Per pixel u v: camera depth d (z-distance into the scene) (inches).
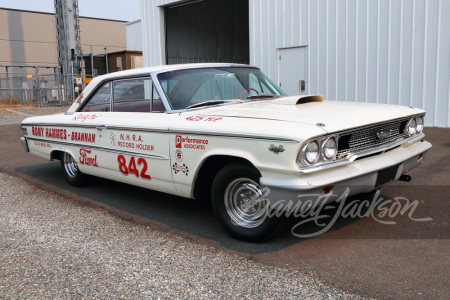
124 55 999.0
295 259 107.0
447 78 301.4
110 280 99.3
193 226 136.6
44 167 245.3
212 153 118.0
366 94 343.9
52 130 190.2
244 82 158.7
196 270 103.2
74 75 933.8
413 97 320.2
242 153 110.7
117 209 157.9
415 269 98.1
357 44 343.0
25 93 930.7
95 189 190.1
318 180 101.3
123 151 151.1
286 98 140.8
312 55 372.5
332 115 114.4
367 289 89.9
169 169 134.0
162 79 145.0
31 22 1275.8
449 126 306.3
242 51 703.1
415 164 136.1
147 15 542.3
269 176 105.6
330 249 112.4
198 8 604.4
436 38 302.2
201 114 129.7
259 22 409.7
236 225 121.3
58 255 115.0
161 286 95.6
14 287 97.0
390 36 324.2
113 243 123.2
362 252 109.4
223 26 657.6
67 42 995.9
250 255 110.9
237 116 119.7
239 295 90.2
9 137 375.9
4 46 1228.5
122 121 150.2
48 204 167.3
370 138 117.6
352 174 107.0
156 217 147.1
